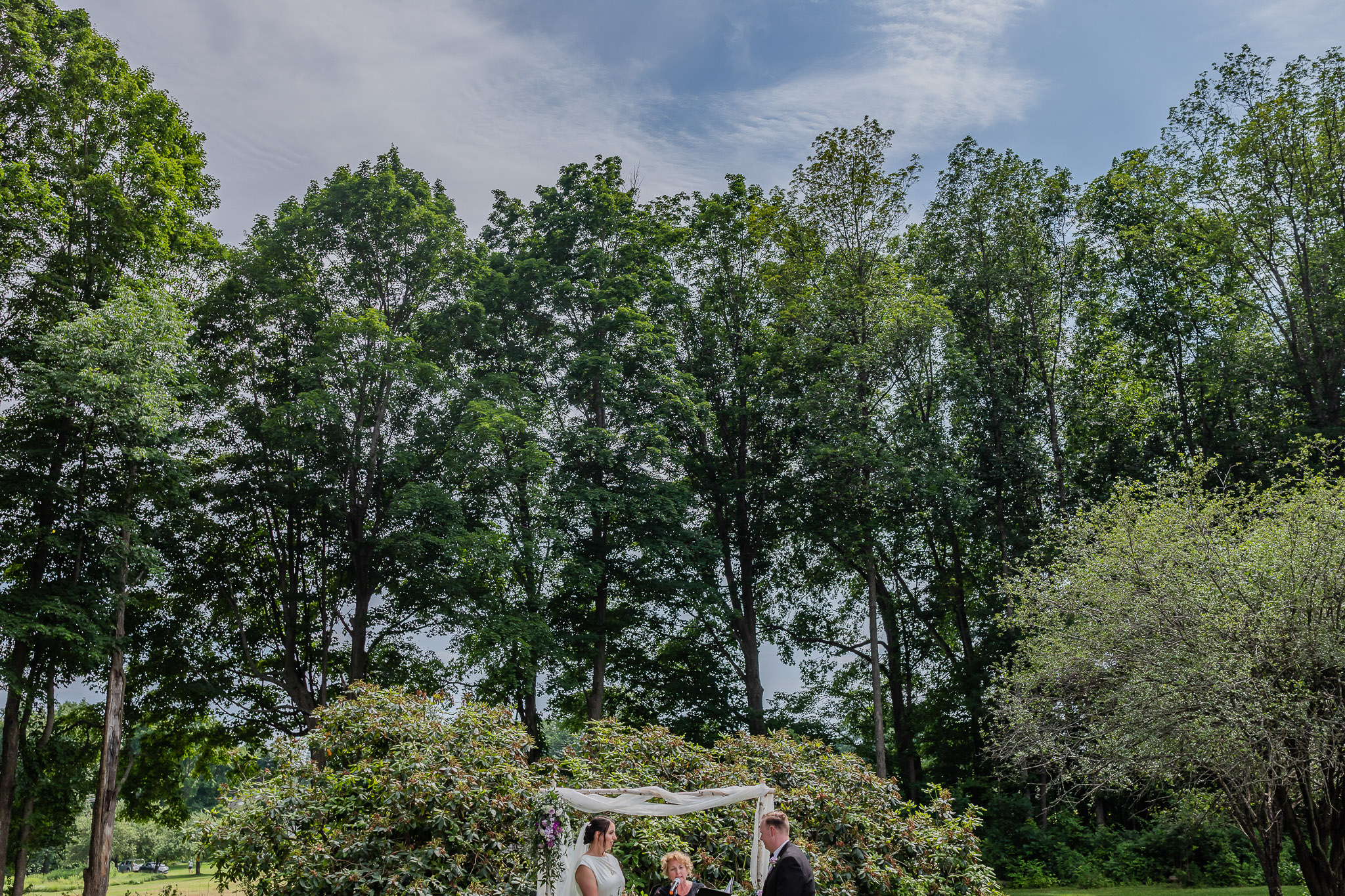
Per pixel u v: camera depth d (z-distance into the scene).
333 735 9.34
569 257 28.50
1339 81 25.81
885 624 31.73
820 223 29.20
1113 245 30.39
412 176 26.78
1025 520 29.03
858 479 26.89
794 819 9.59
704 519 31.06
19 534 19.12
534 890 7.84
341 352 24.08
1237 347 28.19
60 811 21.55
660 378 26.83
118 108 22.53
